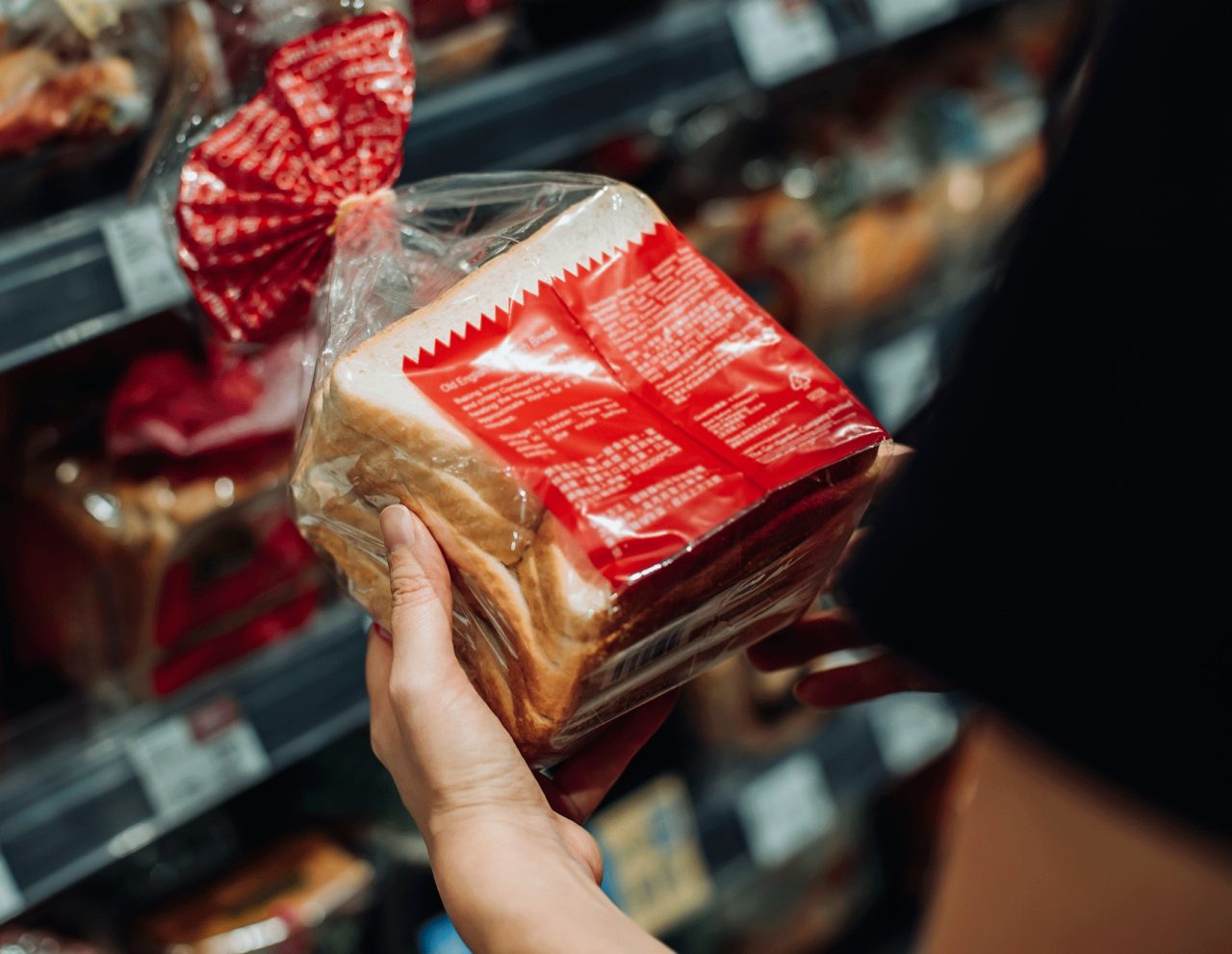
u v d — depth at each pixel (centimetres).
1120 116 46
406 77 75
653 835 139
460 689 60
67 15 89
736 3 125
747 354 67
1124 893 51
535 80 110
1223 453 44
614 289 67
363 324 70
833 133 169
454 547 61
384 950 128
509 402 62
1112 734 46
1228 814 45
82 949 112
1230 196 43
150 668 104
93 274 88
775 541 63
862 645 84
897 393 162
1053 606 47
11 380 111
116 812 98
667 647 63
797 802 151
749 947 168
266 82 77
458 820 59
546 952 54
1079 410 47
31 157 91
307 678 109
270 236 75
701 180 157
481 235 74
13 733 101
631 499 58
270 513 107
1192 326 44
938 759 183
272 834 129
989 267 159
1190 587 44
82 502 103
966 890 58
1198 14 44
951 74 187
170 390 105
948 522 50
